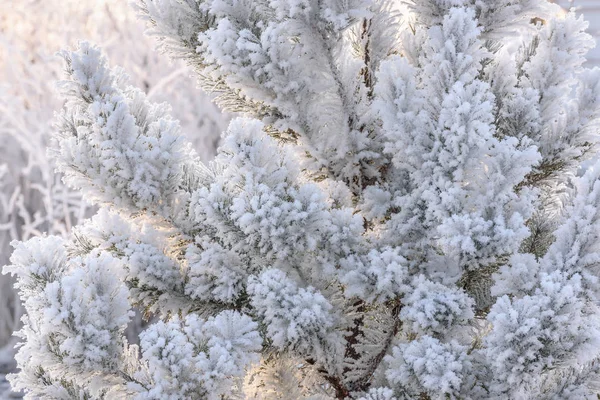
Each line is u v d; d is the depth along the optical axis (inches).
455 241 73.5
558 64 88.9
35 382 85.0
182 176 95.3
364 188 95.3
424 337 75.1
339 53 86.1
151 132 88.8
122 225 89.7
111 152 83.5
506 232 72.9
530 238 93.4
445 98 74.5
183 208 91.3
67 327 70.8
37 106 435.5
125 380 74.9
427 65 80.0
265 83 83.0
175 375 67.6
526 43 96.8
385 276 78.7
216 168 102.3
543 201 97.4
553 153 90.8
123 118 83.9
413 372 74.7
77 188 89.0
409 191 90.4
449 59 78.3
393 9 95.6
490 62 92.7
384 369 91.2
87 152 86.4
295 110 86.3
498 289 72.7
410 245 84.8
